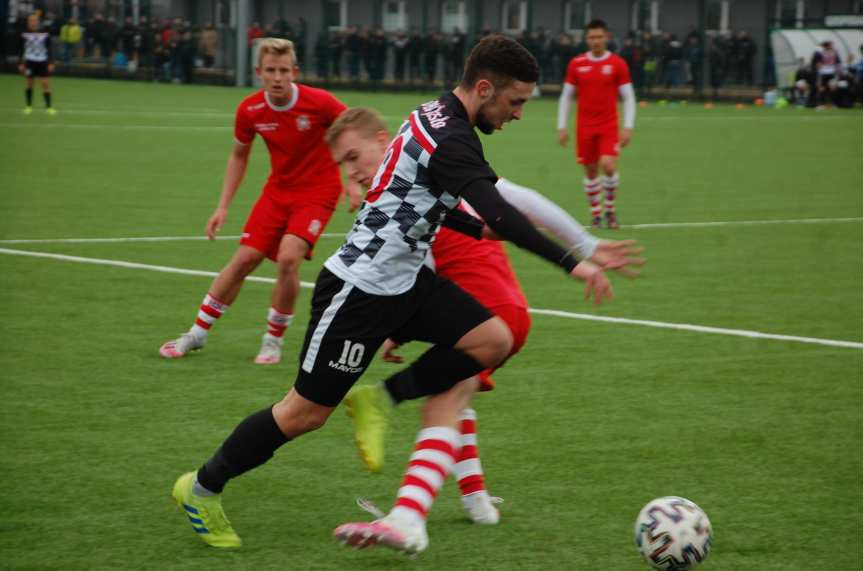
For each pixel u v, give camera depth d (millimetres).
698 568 8242
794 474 10445
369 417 8414
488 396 13086
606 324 17062
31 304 17734
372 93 92438
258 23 106375
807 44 88125
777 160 45719
